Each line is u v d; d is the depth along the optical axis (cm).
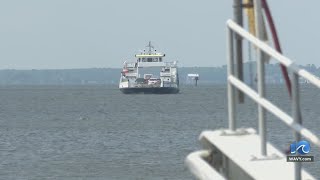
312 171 15512
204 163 2967
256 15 2706
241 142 2989
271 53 2597
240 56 2902
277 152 2886
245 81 2897
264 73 2711
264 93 2727
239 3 2892
